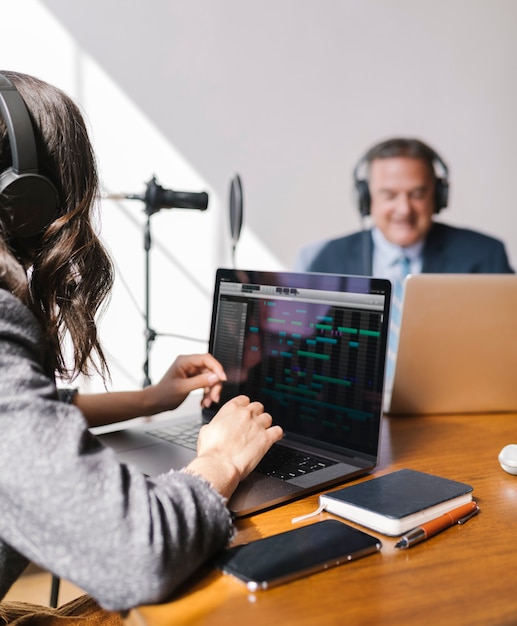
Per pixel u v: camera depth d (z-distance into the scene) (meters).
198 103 2.51
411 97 2.83
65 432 0.60
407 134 2.84
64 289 0.77
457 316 1.28
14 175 0.68
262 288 1.17
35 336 0.64
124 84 2.41
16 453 0.57
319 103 2.69
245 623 0.58
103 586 0.58
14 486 0.56
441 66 2.85
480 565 0.69
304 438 1.08
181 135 2.51
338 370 1.04
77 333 0.80
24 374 0.60
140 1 2.38
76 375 0.86
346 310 1.04
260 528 0.78
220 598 0.62
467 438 1.18
